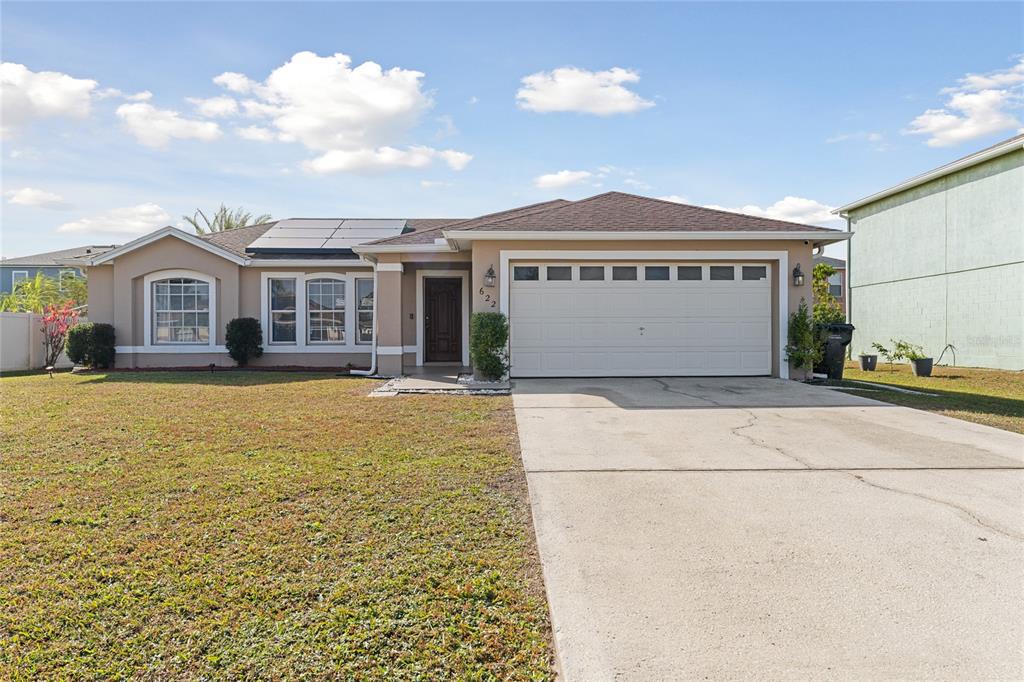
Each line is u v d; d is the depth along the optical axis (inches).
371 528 162.4
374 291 559.2
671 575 134.0
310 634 112.8
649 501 182.4
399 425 294.2
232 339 568.7
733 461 227.3
